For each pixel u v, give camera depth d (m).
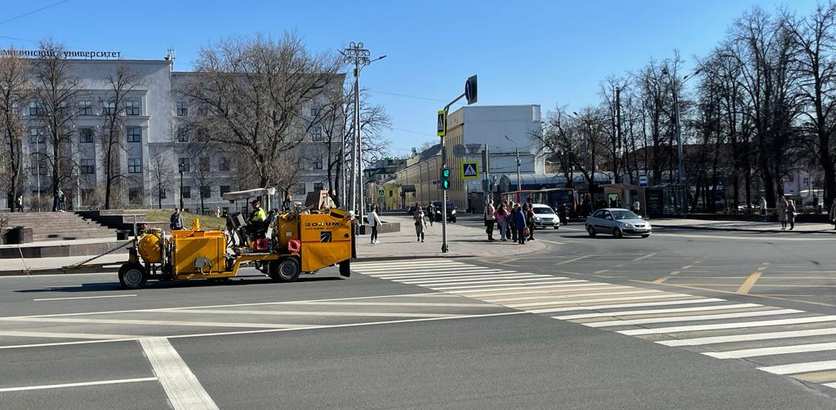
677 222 47.12
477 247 28.34
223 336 9.33
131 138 84.94
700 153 55.44
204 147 48.94
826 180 44.38
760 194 67.75
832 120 41.88
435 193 121.44
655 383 6.50
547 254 24.86
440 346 8.39
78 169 76.06
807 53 42.09
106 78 83.81
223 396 6.26
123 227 40.06
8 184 59.34
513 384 6.56
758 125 45.78
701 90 50.34
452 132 112.88
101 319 11.09
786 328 9.05
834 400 5.85
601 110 60.81
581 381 6.62
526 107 105.56
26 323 10.80
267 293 14.53
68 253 26.81
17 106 56.19
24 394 6.43
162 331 9.83
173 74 87.19
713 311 10.59
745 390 6.20
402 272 19.03
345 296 13.64
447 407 5.83
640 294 12.88
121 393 6.41
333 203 21.58
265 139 47.56
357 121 41.16
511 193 66.88
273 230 17.75
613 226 34.53
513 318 10.37
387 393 6.30
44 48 57.50
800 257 20.42
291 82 48.50
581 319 10.13
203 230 17.48
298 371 7.21
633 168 71.25
